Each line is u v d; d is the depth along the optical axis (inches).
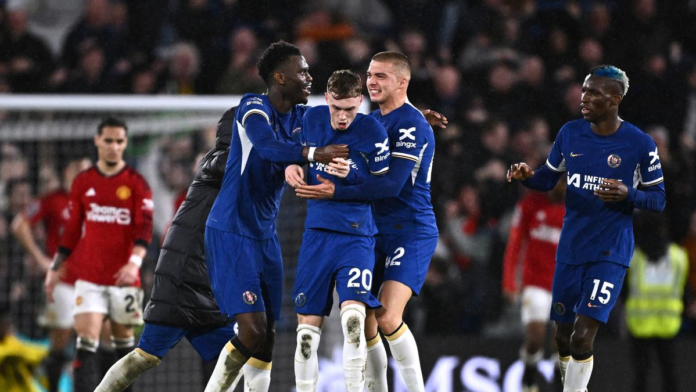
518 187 1567.4
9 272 1419.8
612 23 1871.3
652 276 1336.1
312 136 764.0
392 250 815.7
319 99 1270.9
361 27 1883.6
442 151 1630.2
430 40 1893.5
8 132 1363.2
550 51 1844.2
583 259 836.0
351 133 756.0
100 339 1133.1
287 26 1877.5
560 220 1272.1
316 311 760.3
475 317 1486.2
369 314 810.8
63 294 1279.5
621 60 1808.6
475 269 1508.4
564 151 855.1
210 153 848.9
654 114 1770.4
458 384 1322.6
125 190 1085.1
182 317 839.7
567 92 1758.1
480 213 1541.6
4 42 1786.4
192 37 1838.1
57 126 1371.8
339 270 756.0
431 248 823.7
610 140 834.2
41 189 1390.3
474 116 1678.2
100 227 1082.7
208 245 778.2
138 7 1834.4
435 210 1569.9
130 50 1808.6
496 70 1764.3
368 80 802.2
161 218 1328.7
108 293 1079.6
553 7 1905.8
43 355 1295.5
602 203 831.1
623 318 1475.1
